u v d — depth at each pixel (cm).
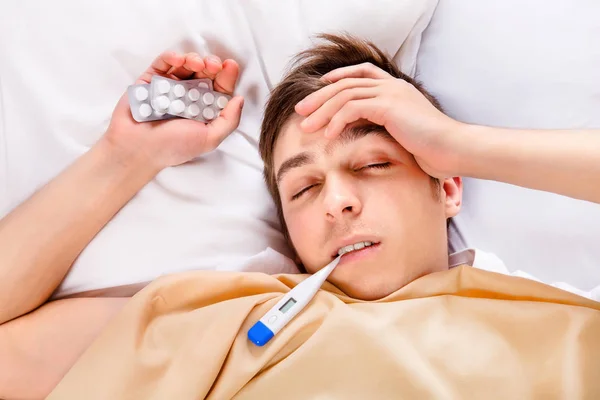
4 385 83
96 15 100
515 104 108
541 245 108
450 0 111
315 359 76
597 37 105
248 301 82
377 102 85
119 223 97
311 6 102
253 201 104
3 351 84
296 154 86
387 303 81
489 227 111
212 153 104
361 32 103
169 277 85
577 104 106
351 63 98
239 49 102
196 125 96
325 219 83
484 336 77
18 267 87
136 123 94
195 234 100
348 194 81
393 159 85
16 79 100
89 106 101
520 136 79
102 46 100
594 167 74
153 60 101
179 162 98
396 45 107
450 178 96
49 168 100
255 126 106
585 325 76
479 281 83
